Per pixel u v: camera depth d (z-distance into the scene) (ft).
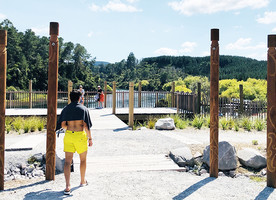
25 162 20.97
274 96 16.05
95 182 16.40
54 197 13.80
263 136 35.91
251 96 154.51
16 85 266.98
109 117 48.67
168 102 70.49
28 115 46.85
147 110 59.36
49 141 16.94
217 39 17.61
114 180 16.87
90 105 76.33
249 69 500.74
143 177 17.66
